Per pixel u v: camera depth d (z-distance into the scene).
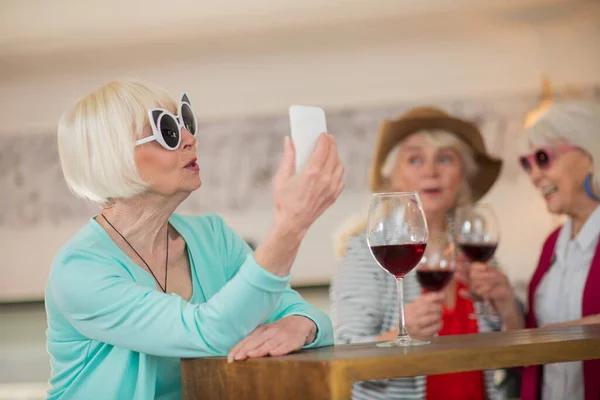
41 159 7.14
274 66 6.75
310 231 6.52
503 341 1.37
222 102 6.84
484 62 6.44
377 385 2.37
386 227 1.43
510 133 6.38
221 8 6.16
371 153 6.58
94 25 6.34
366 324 2.37
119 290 1.42
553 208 2.56
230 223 6.80
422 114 2.77
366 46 6.59
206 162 6.85
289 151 1.31
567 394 2.32
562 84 6.32
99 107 1.54
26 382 6.10
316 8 6.11
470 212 2.44
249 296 1.32
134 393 1.48
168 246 1.67
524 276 6.20
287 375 1.22
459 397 2.38
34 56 6.75
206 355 1.38
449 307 2.51
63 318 1.53
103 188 1.54
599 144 2.50
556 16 6.14
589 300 2.33
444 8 6.02
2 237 7.16
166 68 6.86
